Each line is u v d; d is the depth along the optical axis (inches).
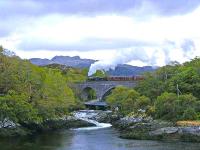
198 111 4222.4
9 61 4160.9
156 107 4623.5
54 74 5339.6
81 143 3467.0
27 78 4269.2
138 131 3939.5
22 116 3924.7
